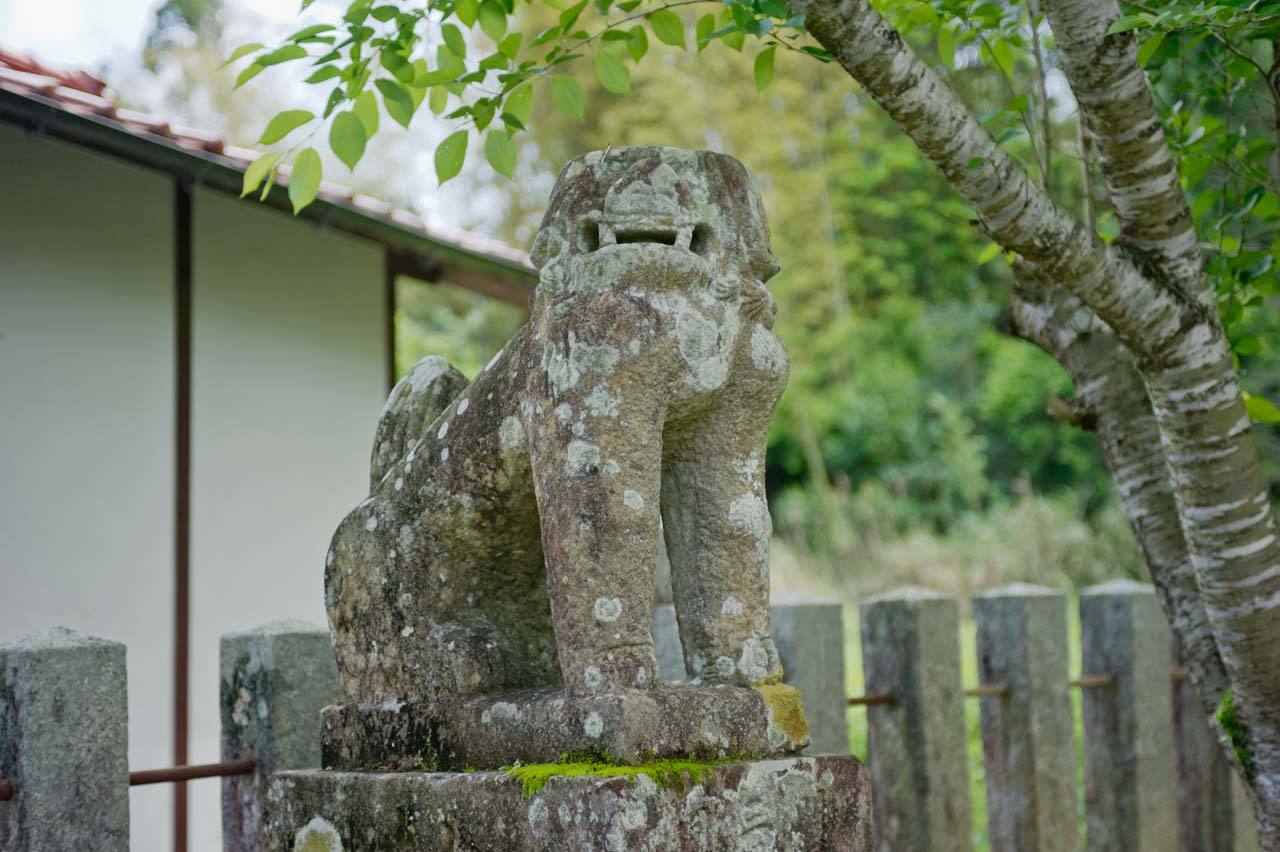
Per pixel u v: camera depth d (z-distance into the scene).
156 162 5.77
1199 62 4.13
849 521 11.76
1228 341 3.33
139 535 6.07
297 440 6.64
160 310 6.25
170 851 6.00
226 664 3.53
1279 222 4.15
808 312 13.44
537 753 2.45
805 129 13.16
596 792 2.23
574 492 2.45
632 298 2.50
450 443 2.82
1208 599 3.33
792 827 2.49
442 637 2.74
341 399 6.83
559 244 2.61
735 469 2.63
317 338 6.78
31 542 5.79
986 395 13.38
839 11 2.85
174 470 6.20
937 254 13.80
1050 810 4.55
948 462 12.55
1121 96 3.03
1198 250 3.22
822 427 13.58
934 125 2.95
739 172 2.68
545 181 13.37
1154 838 4.90
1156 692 5.01
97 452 6.01
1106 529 10.38
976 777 6.34
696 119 12.90
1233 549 3.23
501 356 2.80
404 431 3.17
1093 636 5.07
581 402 2.47
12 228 5.91
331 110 3.07
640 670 2.42
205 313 6.40
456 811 2.48
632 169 2.57
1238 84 3.89
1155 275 3.14
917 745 4.25
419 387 3.21
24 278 5.91
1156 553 3.83
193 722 6.12
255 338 6.55
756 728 2.52
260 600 6.42
